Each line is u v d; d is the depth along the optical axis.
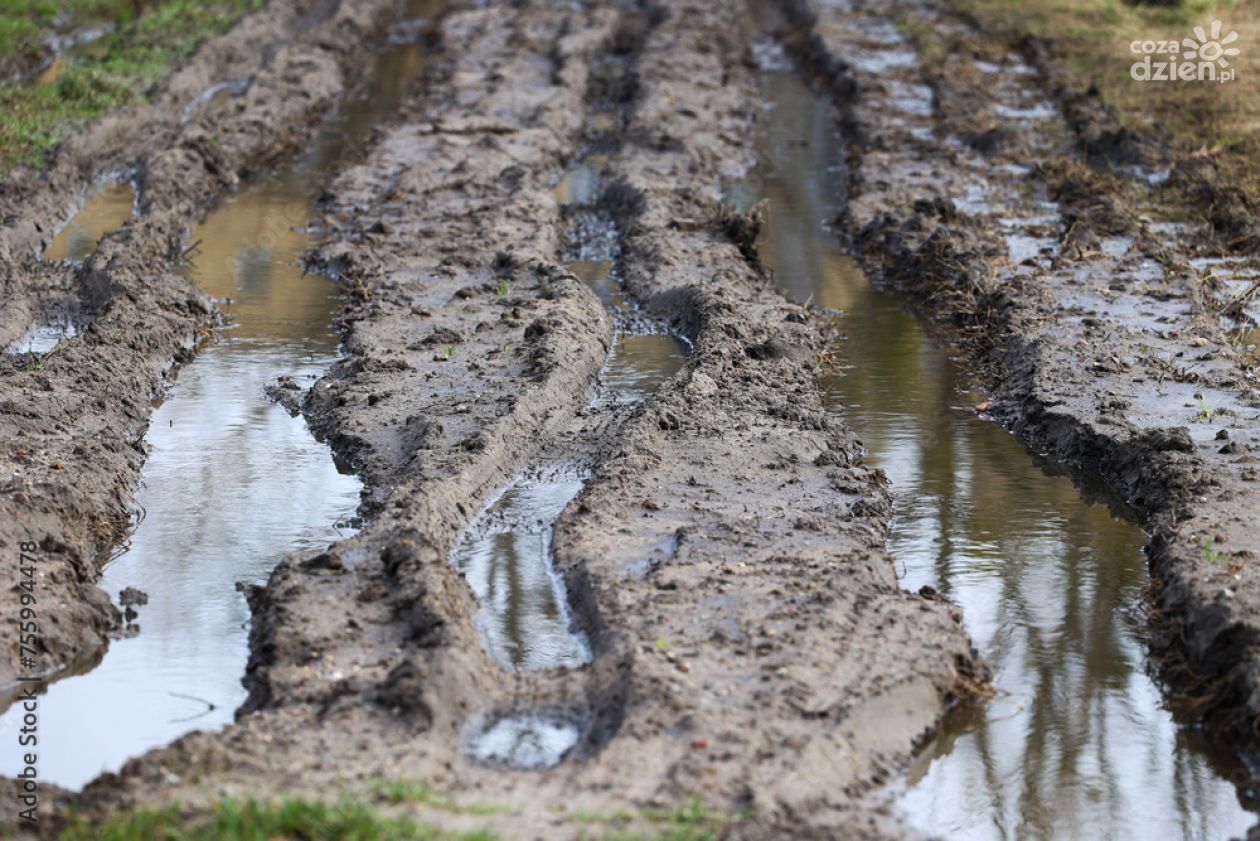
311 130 43.53
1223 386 24.89
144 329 27.12
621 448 22.23
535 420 23.73
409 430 23.25
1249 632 16.91
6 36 48.66
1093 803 15.53
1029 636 18.44
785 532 19.94
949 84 46.34
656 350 27.86
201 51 49.16
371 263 31.34
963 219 33.75
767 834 13.59
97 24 54.41
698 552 19.20
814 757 14.88
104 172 38.56
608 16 56.78
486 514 21.27
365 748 14.95
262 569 19.88
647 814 13.73
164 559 20.14
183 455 23.39
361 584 18.39
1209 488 20.86
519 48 52.09
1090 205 34.78
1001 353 26.98
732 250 32.25
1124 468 22.25
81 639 17.94
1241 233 33.00
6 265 29.98
